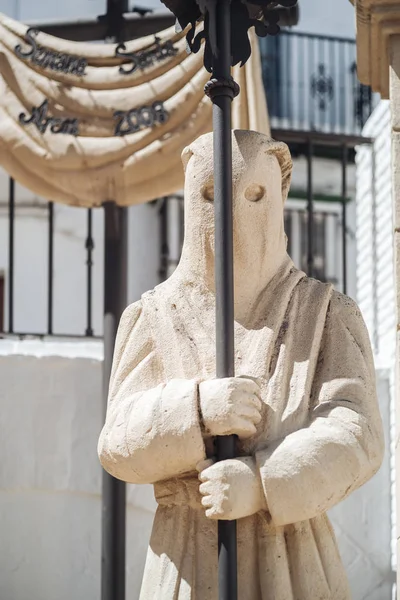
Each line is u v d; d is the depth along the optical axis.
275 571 3.82
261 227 4.09
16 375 6.60
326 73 13.30
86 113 6.53
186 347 4.05
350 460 3.79
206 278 4.12
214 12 4.09
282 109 13.22
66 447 6.56
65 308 10.98
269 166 4.13
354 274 11.64
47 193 6.59
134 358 4.13
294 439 3.79
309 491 3.72
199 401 3.79
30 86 6.61
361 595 6.58
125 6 7.15
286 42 13.25
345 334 4.06
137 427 3.85
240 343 4.04
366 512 6.67
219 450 3.80
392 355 7.06
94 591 6.45
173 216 11.24
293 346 4.03
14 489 6.50
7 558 6.44
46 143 6.51
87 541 6.50
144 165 6.41
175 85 6.43
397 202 4.62
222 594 3.72
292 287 4.12
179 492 3.97
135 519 6.54
